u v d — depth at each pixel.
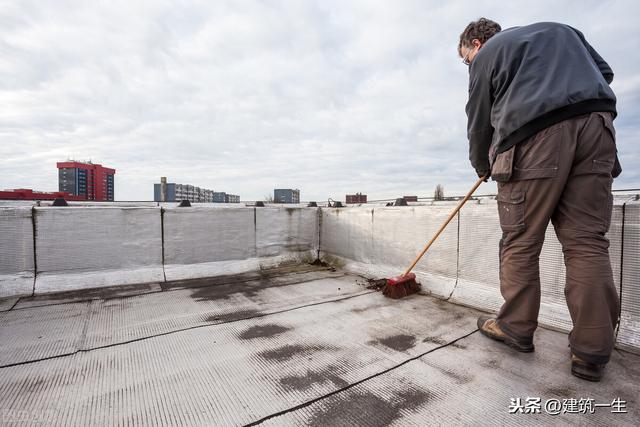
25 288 2.85
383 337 1.99
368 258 3.88
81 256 3.15
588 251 1.45
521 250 1.68
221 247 3.91
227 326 2.16
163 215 3.56
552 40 1.50
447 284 2.91
